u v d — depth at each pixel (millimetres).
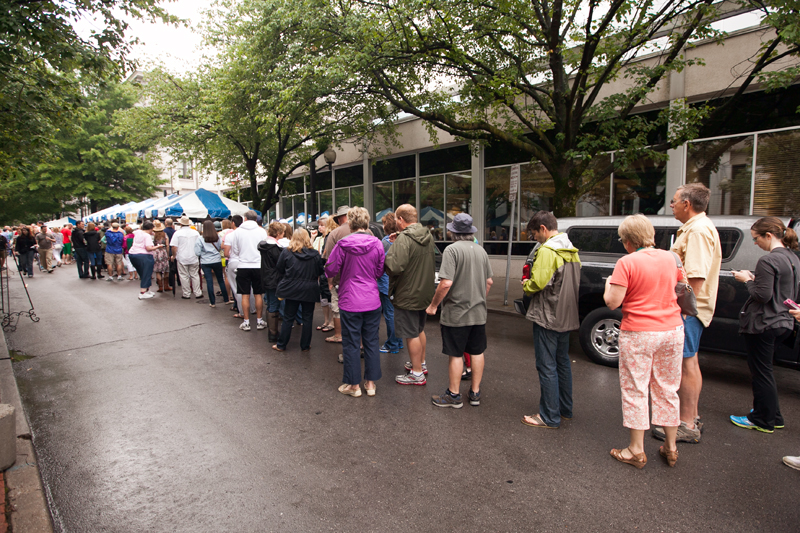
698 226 3520
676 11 8031
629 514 2715
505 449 3498
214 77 14273
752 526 2609
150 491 2971
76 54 6129
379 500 2855
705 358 5887
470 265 4113
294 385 4855
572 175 8305
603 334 5566
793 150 8797
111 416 4105
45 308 9297
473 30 8445
